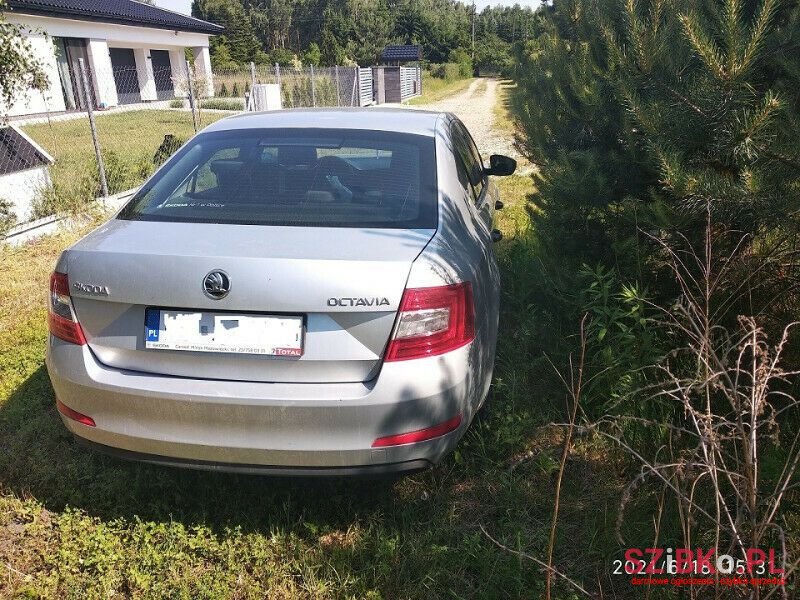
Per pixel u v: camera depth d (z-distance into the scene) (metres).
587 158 3.02
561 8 3.68
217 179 2.87
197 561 2.47
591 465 2.90
